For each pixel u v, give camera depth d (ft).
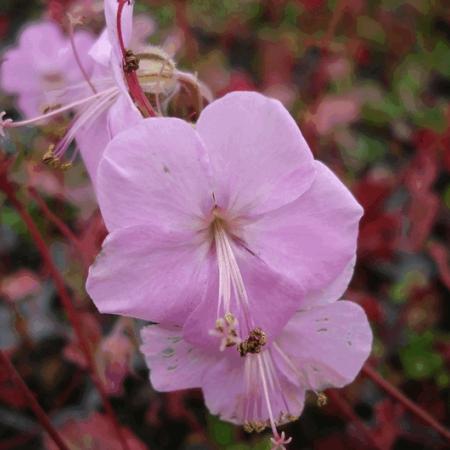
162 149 0.18
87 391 0.37
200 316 0.20
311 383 0.22
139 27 0.26
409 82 0.54
